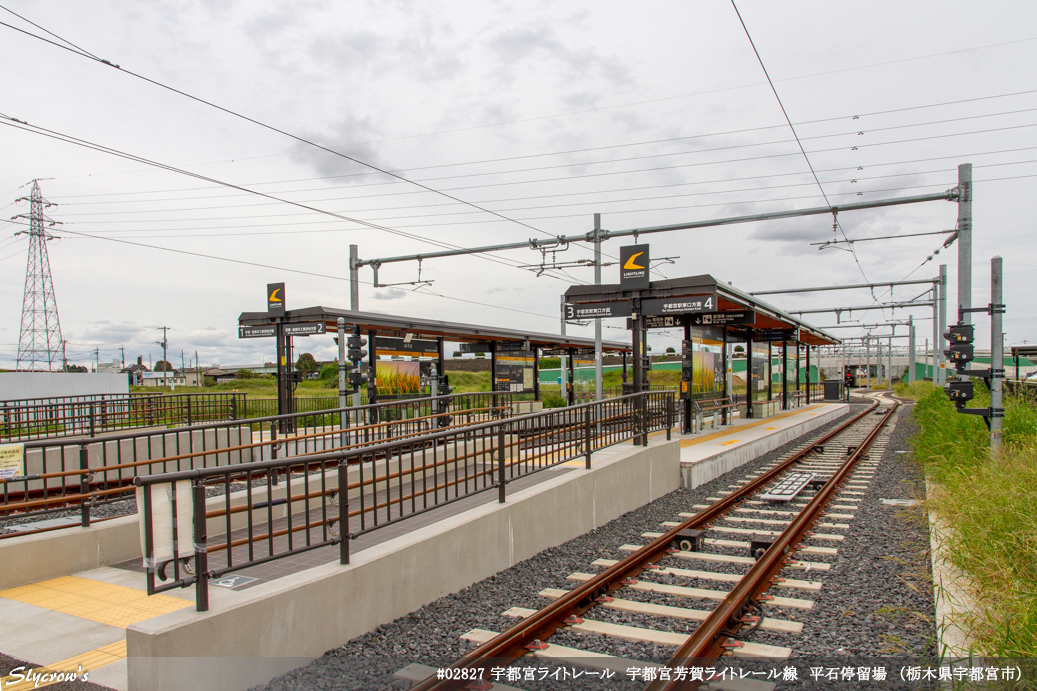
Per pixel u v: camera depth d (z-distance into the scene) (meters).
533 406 23.02
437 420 13.98
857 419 26.91
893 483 11.34
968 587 5.43
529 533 7.11
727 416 20.80
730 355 21.28
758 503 10.09
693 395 17.92
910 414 29.80
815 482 11.47
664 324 17.89
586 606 5.52
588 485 8.41
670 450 11.20
